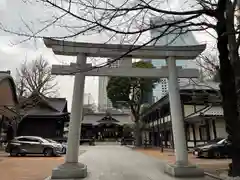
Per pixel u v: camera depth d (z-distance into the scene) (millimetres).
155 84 25844
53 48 7844
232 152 4414
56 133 26922
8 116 19125
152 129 31328
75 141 7660
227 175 6922
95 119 45500
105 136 43625
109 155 16219
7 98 14594
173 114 8219
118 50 7984
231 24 5242
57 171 7188
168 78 8719
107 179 7312
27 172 8617
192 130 21219
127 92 26109
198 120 18828
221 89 4652
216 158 13812
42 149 15484
